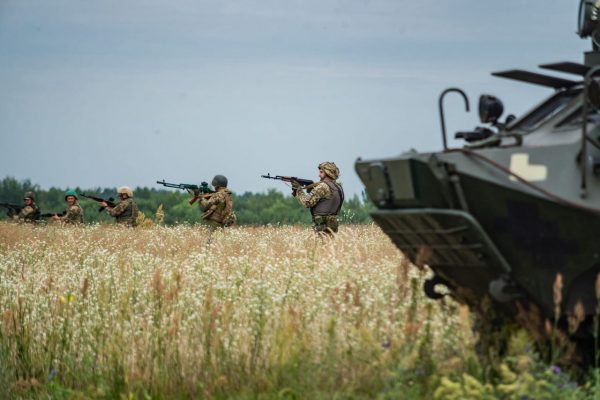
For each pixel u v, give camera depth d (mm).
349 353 19156
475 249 17672
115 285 26406
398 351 18500
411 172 17625
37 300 25422
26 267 32594
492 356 18375
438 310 20422
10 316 23469
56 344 23000
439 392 16953
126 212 56406
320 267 25781
